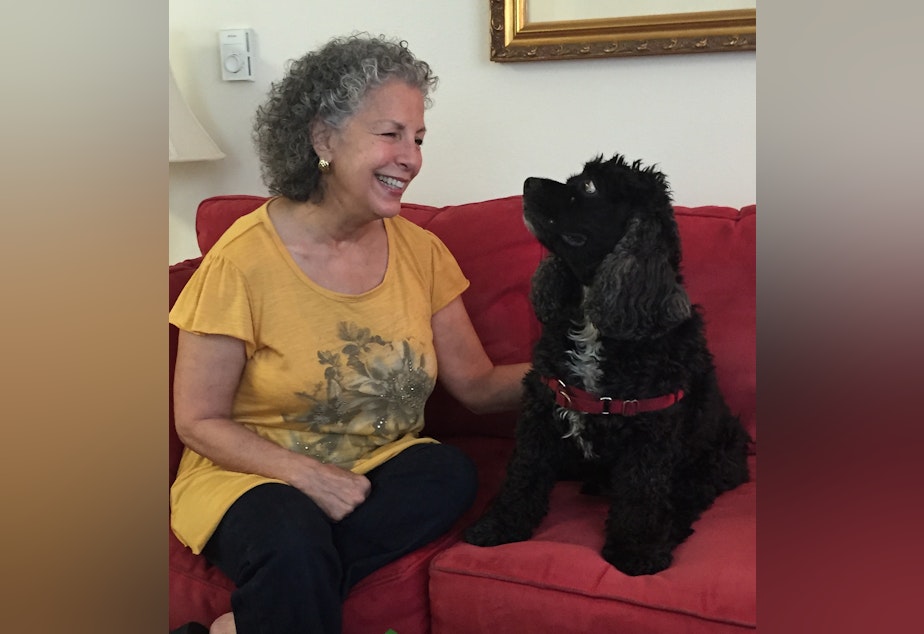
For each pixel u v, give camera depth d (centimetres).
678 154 184
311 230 141
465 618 121
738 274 154
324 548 119
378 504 129
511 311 167
